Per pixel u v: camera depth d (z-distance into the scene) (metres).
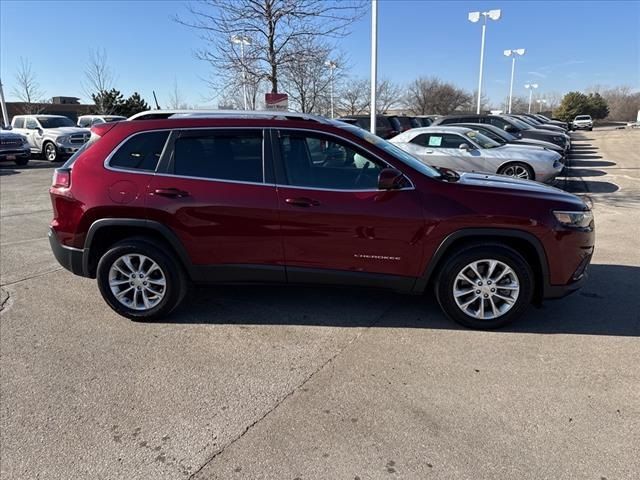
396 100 51.03
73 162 4.14
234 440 2.65
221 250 3.95
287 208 3.83
